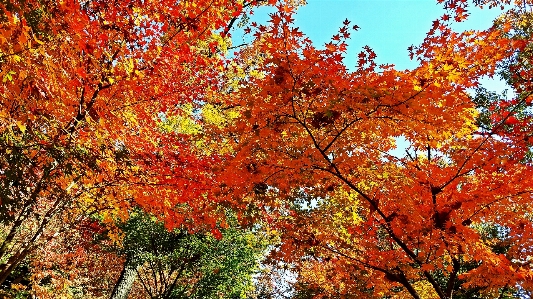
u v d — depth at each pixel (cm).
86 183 536
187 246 1064
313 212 630
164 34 552
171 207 597
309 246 599
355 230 605
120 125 520
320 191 557
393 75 419
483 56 470
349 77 432
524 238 518
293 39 415
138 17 504
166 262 1075
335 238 605
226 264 1063
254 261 1130
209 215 604
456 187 510
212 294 1054
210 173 561
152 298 1145
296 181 525
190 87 600
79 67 425
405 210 527
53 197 584
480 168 501
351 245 601
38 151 417
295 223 608
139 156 541
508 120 514
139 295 1688
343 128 479
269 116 457
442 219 489
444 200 510
